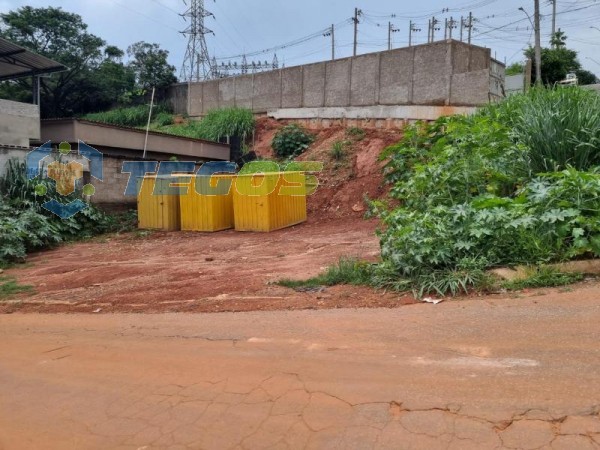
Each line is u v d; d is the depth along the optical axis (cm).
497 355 341
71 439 295
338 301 518
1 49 1455
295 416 292
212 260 888
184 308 563
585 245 488
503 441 245
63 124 1465
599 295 429
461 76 1484
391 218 608
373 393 307
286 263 791
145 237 1250
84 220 1308
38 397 356
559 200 534
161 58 3038
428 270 525
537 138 691
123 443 285
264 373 355
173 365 389
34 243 1079
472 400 285
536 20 2181
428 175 697
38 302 658
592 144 652
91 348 450
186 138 1789
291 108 2005
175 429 295
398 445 252
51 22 2961
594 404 267
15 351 459
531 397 281
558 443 239
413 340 385
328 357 371
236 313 518
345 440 262
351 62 1792
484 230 525
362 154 1509
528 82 2050
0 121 1346
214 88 2434
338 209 1340
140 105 2908
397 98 1658
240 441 274
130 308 592
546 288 465
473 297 473
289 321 469
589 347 337
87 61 3097
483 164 693
